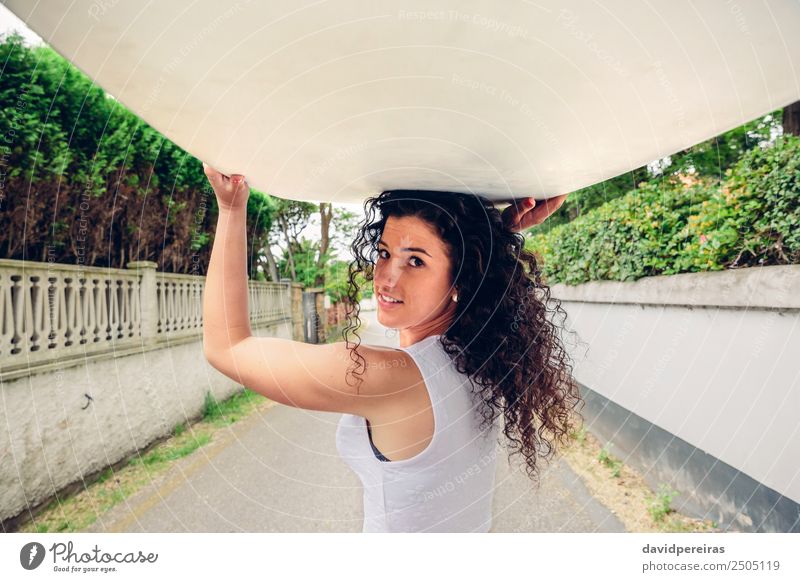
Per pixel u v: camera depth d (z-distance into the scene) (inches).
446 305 43.2
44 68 141.8
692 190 123.6
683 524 107.6
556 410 48.7
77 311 147.6
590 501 118.6
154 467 151.8
